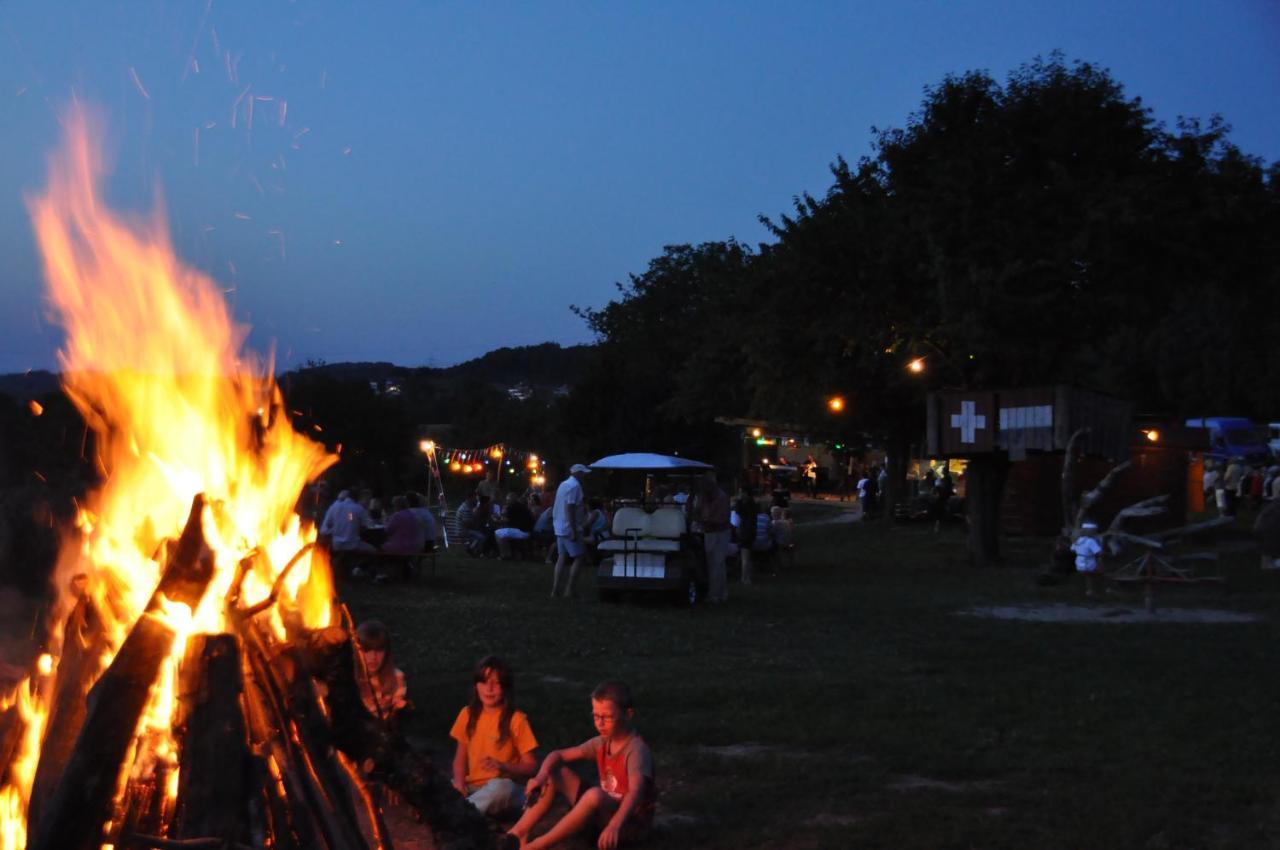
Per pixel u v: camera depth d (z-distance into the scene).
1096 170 23.53
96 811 3.64
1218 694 9.81
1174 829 6.16
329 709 4.23
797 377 27.41
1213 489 38.34
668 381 54.44
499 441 54.94
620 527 16.83
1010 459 21.34
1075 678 10.59
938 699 9.55
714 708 9.22
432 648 12.21
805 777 7.17
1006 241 22.69
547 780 6.20
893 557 25.81
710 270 36.25
